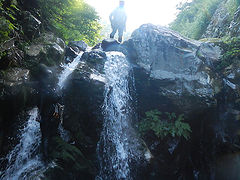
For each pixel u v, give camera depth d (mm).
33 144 4223
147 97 6527
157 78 6176
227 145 5762
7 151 3775
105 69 5793
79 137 4820
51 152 4297
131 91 6531
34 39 5359
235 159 5641
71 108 5000
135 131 6113
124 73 6367
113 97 5582
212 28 11312
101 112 4898
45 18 6855
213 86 6070
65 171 4027
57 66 5340
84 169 4387
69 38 8438
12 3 4910
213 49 7516
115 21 8430
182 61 6410
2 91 3523
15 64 4137
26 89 4039
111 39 7680
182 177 6105
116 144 5344
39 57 4727
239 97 5863
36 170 3793
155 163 5750
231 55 6660
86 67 5410
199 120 6180
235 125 5715
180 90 6051
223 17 10453
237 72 6234
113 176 5008
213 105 5836
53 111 4859
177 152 6008
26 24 5148
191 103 5957
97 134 4855
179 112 6195
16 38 4539
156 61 6492
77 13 9969
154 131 6109
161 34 6762
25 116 4172
